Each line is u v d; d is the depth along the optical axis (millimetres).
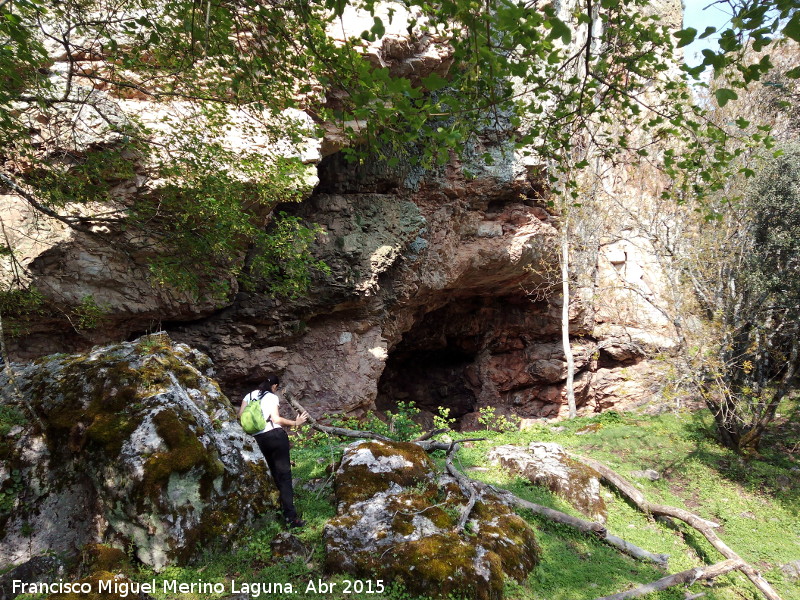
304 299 13094
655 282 19062
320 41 4453
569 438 11453
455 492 5488
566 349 17141
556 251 17922
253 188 7992
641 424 12531
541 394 20562
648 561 5945
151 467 4180
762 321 10781
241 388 13430
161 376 4902
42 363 5273
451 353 21703
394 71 11211
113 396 4605
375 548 4480
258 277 12242
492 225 16797
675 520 7312
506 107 4562
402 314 16125
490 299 19984
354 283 13422
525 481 7320
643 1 4391
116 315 9672
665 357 11805
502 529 5078
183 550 4168
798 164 10266
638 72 4707
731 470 10094
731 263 10695
